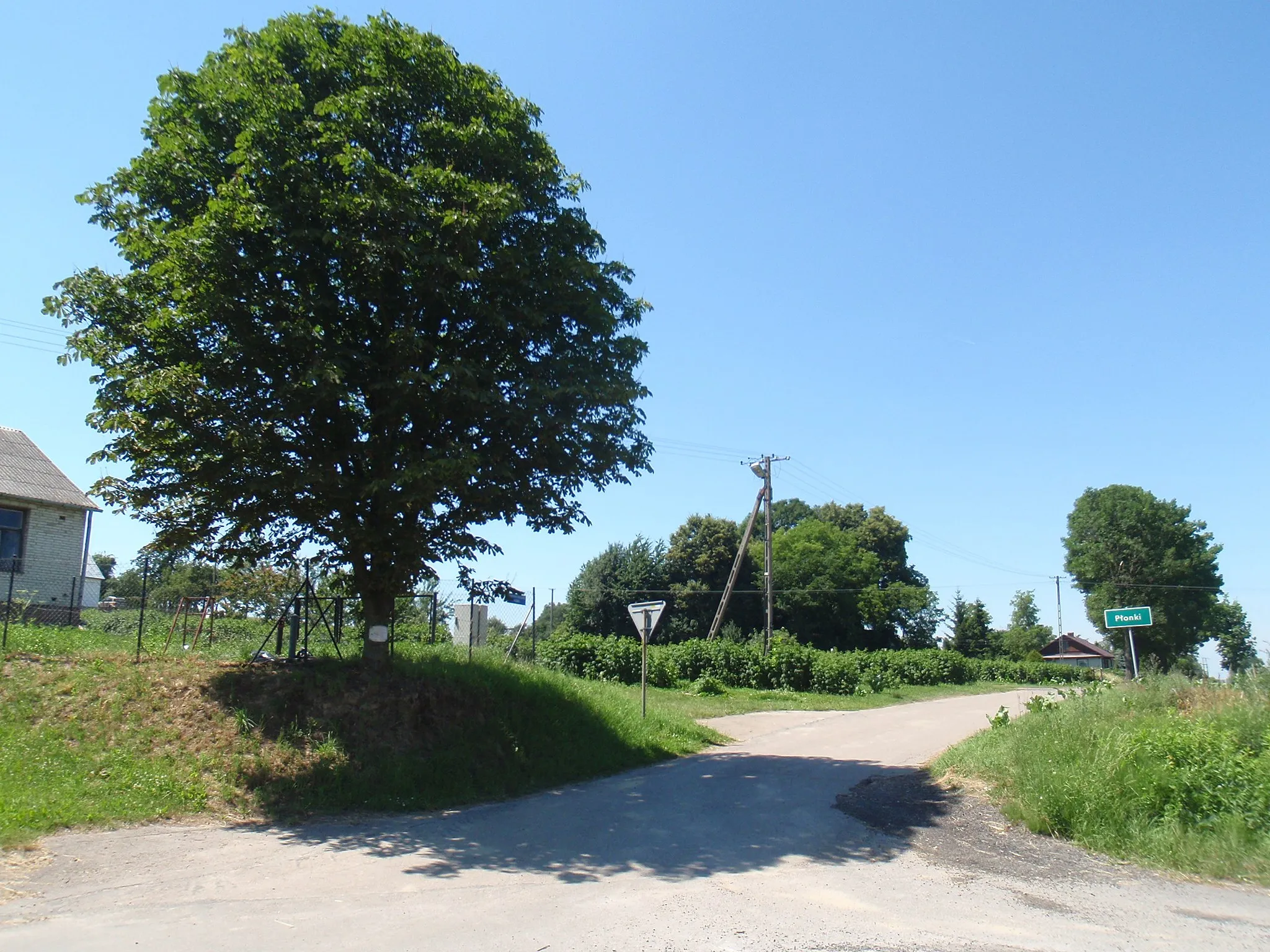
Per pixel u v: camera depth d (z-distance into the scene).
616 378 13.41
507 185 11.98
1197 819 9.05
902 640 72.81
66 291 12.02
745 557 67.06
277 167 11.52
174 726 11.94
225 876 7.82
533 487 13.40
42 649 14.33
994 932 6.42
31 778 10.31
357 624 17.61
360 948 5.88
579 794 12.47
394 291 12.58
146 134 12.66
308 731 12.13
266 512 12.59
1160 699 12.71
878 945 6.08
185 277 11.16
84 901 6.96
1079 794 9.73
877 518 80.12
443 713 13.69
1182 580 56.81
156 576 33.56
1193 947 6.15
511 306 12.84
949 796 11.85
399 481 11.15
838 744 18.88
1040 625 96.56
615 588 59.50
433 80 12.71
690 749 17.56
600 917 6.66
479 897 7.18
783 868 8.29
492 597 14.42
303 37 12.45
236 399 12.01
